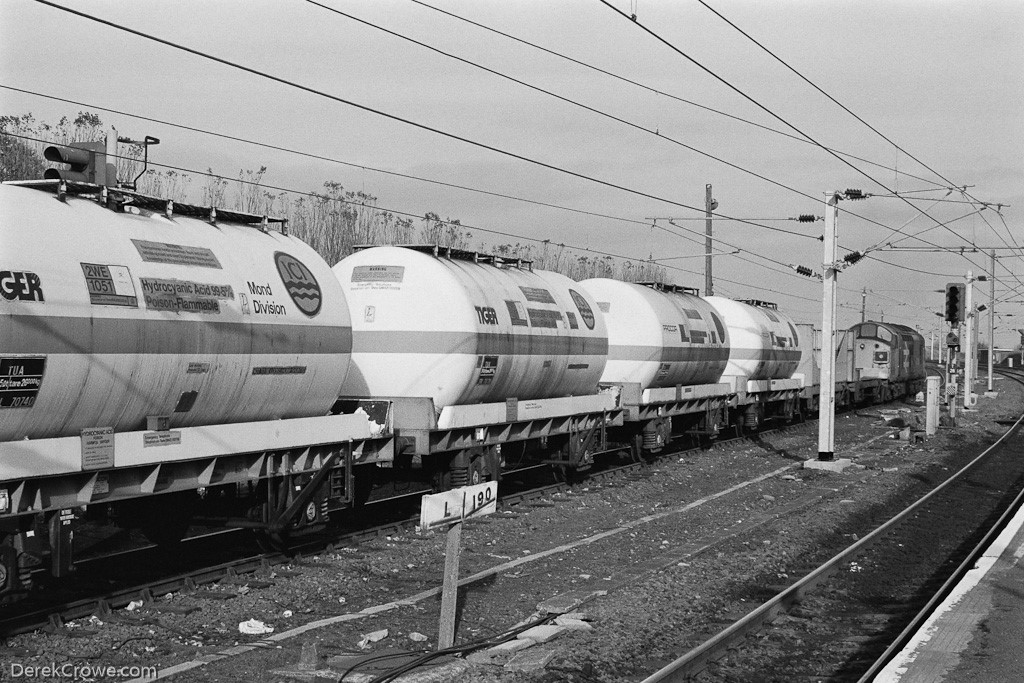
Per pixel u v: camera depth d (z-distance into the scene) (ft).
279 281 41.86
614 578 43.83
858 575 46.73
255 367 39.96
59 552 33.01
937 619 36.68
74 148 37.99
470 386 54.95
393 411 52.60
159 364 35.29
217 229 40.86
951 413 140.56
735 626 34.32
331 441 45.32
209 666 29.35
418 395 53.88
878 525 63.10
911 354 198.08
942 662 31.45
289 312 41.81
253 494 43.11
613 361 81.82
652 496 70.28
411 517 55.62
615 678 30.68
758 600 41.70
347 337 45.75
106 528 40.29
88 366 32.58
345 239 135.44
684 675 30.27
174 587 37.52
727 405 103.04
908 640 34.68
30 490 31.78
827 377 89.40
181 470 37.96
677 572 45.37
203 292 37.37
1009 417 164.96
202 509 42.47
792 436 121.39
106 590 36.19
